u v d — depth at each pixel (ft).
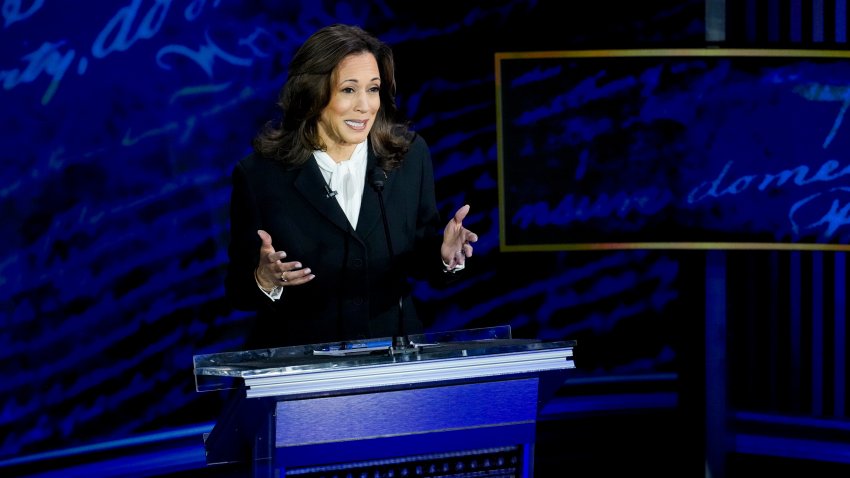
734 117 31.58
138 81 43.68
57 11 41.34
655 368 52.75
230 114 46.26
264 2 46.75
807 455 44.45
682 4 50.11
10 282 40.55
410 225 28.14
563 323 52.80
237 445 21.89
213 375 19.56
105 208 43.04
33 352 41.19
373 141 27.86
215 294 46.14
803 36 43.29
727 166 31.68
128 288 43.70
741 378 48.01
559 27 50.52
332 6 48.39
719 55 31.35
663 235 32.09
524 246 32.40
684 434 36.19
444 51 50.57
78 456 41.96
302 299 27.32
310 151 27.40
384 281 27.68
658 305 52.75
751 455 45.01
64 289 41.98
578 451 47.93
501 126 32.27
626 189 32.12
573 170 32.22
